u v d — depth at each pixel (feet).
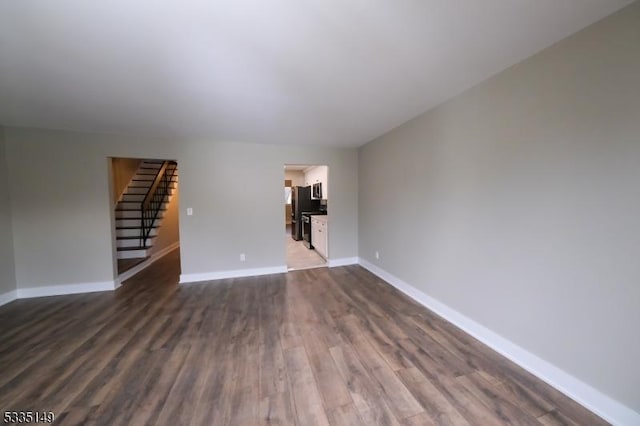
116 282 12.01
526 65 5.92
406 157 10.61
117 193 17.95
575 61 5.03
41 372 6.12
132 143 11.84
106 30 4.63
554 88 5.40
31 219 10.84
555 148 5.43
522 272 6.19
